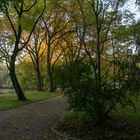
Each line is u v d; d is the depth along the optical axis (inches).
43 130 637.3
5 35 1925.4
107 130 603.8
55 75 618.2
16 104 1139.3
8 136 578.9
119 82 589.6
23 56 2623.0
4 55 2012.8
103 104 596.1
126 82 585.6
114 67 602.9
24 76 2842.0
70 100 601.6
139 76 587.5
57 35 2105.1
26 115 860.6
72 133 592.1
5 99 1364.4
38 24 2042.3
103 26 1057.5
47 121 752.3
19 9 1307.8
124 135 564.7
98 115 625.3
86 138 554.3
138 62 598.5
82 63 608.7
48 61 2105.1
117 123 656.4
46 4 1428.4
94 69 626.2
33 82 2834.6
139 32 786.2
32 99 1376.7
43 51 2379.4
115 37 1266.0
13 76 1314.0
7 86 3754.9
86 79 597.9
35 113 906.1
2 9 683.4
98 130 604.4
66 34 1984.5
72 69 604.1
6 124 706.8
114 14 1085.1
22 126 683.4
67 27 1990.7
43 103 1238.3
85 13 1267.2
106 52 1521.9
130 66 587.8
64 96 615.8
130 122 674.2
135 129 611.8
